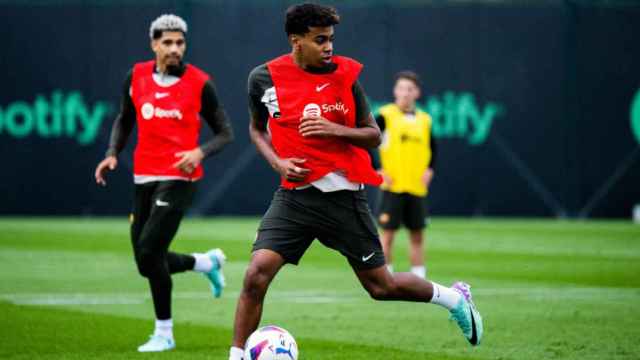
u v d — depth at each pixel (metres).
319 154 22.58
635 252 58.81
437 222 84.31
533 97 87.69
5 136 84.00
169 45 28.72
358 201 22.89
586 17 88.19
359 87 22.92
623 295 39.59
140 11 84.44
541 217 88.12
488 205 87.50
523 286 42.66
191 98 28.91
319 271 48.81
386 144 46.06
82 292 40.38
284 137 22.80
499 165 87.62
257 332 22.38
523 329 31.03
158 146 28.75
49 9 83.94
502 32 87.31
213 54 84.25
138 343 28.78
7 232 70.38
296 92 22.67
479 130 87.25
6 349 27.64
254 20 84.56
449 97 86.81
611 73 88.56
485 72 87.12
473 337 24.75
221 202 84.94
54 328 31.30
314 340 29.31
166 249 28.31
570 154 88.12
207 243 62.31
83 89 84.44
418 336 30.03
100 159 84.62
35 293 39.97
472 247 62.19
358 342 28.97
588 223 84.12
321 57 22.41
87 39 84.19
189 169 28.30
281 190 23.06
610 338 29.33
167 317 28.00
